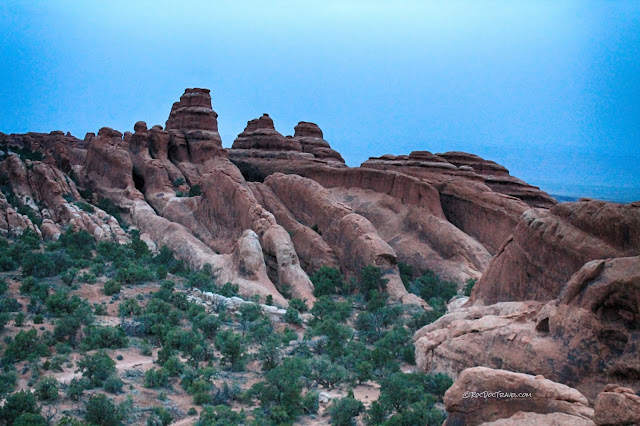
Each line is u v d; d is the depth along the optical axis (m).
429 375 38.09
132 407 32.22
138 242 73.38
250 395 35.25
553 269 41.50
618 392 20.67
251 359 43.09
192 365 39.88
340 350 43.91
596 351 30.36
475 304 49.41
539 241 43.03
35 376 35.62
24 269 57.47
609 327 30.23
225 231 78.75
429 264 75.50
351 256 70.69
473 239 76.56
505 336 34.66
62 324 42.50
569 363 30.92
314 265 73.44
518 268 45.25
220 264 66.25
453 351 37.50
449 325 40.28
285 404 33.50
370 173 91.69
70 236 70.69
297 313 53.50
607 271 31.25
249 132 133.75
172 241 77.38
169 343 42.47
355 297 63.75
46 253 63.75
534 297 43.22
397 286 64.88
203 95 122.00
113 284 55.00
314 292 64.62
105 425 29.53
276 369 36.00
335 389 38.44
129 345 43.41
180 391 35.91
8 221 74.56
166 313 49.81
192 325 48.81
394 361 42.81
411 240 79.88
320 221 79.38
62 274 57.81
